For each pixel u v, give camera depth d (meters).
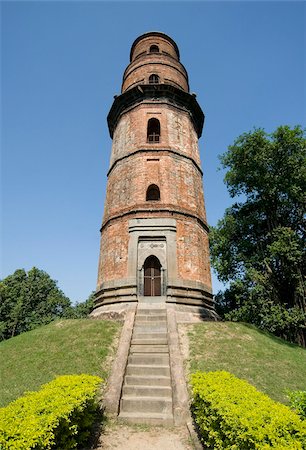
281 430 4.44
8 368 11.41
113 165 20.58
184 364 10.84
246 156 20.44
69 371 10.49
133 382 9.80
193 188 19.30
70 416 6.20
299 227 20.97
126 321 13.65
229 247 21.38
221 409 5.54
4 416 4.97
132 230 17.17
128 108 21.81
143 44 26.52
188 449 6.96
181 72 24.36
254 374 10.36
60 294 50.84
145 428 8.00
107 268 17.27
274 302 18.53
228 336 13.30
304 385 10.07
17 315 43.75
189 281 16.34
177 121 21.05
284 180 19.44
